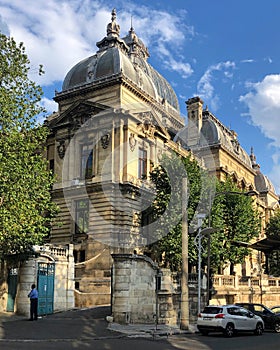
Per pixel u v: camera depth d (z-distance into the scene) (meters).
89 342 20.64
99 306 36.38
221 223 39.91
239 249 45.41
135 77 53.59
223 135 71.81
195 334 26.25
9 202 27.19
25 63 29.62
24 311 30.38
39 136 29.88
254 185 83.12
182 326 26.72
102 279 40.66
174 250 36.41
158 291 28.33
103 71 52.59
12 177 27.06
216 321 25.55
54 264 33.38
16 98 29.08
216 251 38.16
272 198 94.44
